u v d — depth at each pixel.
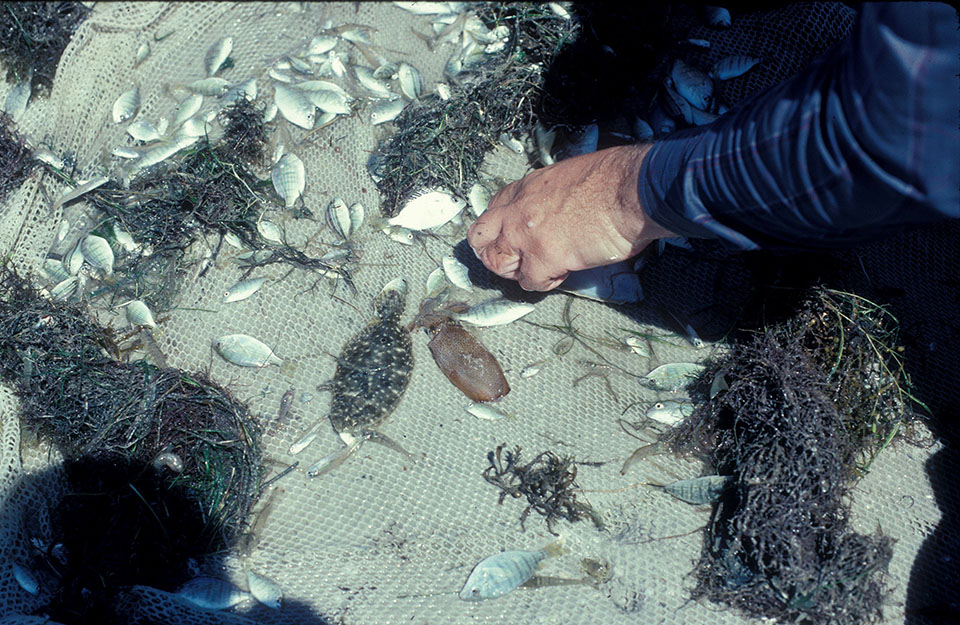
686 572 0.94
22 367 0.96
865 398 0.97
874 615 0.92
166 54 1.11
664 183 0.85
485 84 1.09
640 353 1.02
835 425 0.93
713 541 0.95
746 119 0.80
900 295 1.03
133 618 0.92
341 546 0.95
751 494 0.92
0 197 1.02
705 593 0.93
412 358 1.00
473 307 1.02
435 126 1.07
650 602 0.94
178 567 0.93
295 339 1.00
